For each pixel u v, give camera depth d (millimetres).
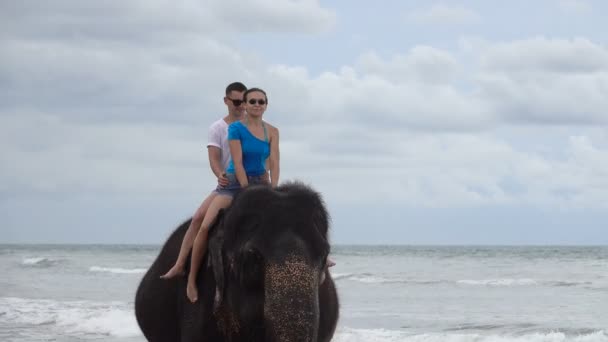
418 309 22625
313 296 4516
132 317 18844
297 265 4562
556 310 21922
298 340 4387
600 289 28281
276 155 5965
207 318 5539
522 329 18000
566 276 35219
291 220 4828
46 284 33062
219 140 6957
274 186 5344
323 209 5078
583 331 17391
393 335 16719
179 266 6016
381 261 53156
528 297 25797
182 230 6719
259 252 4730
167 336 6387
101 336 16375
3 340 15656
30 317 19359
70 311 20266
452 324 19047
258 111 5852
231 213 5082
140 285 7035
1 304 22906
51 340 15688
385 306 23531
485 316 20734
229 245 5035
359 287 30656
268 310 4543
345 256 65125
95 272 43250
